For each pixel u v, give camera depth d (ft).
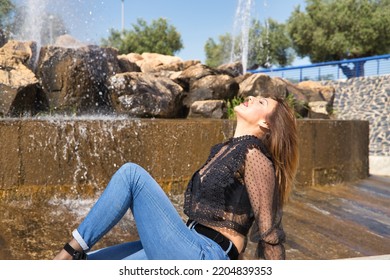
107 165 14.69
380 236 13.61
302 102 27.78
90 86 20.08
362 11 78.54
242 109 6.78
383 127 46.91
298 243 12.23
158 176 15.71
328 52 83.35
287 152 6.61
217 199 6.24
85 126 14.29
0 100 16.85
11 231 10.89
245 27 48.03
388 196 19.85
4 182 13.03
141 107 19.43
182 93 21.80
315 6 83.71
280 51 98.53
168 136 15.87
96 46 21.75
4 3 31.71
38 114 18.22
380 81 49.08
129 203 6.11
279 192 6.48
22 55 19.57
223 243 6.18
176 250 5.94
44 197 13.53
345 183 21.65
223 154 6.44
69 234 11.19
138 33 104.32
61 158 13.89
